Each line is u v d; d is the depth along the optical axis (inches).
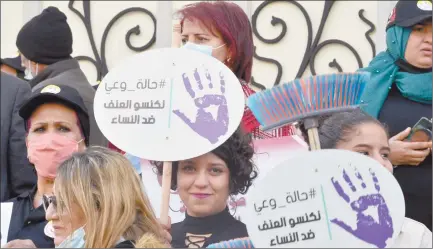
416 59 272.7
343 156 200.4
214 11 256.7
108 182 217.5
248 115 240.2
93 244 213.5
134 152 229.9
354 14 360.5
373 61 280.7
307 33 363.9
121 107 233.0
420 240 222.4
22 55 313.6
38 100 260.2
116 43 387.9
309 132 219.0
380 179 199.3
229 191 237.3
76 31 391.5
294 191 199.9
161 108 231.5
